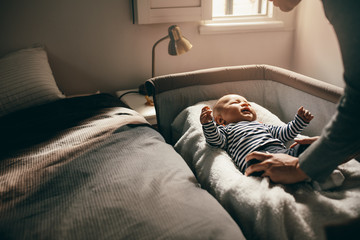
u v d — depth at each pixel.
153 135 1.17
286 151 1.03
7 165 0.94
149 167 0.93
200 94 1.56
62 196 0.79
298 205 0.81
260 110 1.46
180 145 1.33
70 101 1.49
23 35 1.70
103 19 1.80
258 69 1.63
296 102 1.46
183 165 1.02
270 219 0.78
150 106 1.65
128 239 0.66
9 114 1.41
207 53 2.05
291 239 0.77
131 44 1.90
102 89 1.94
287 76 1.48
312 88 1.33
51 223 0.70
